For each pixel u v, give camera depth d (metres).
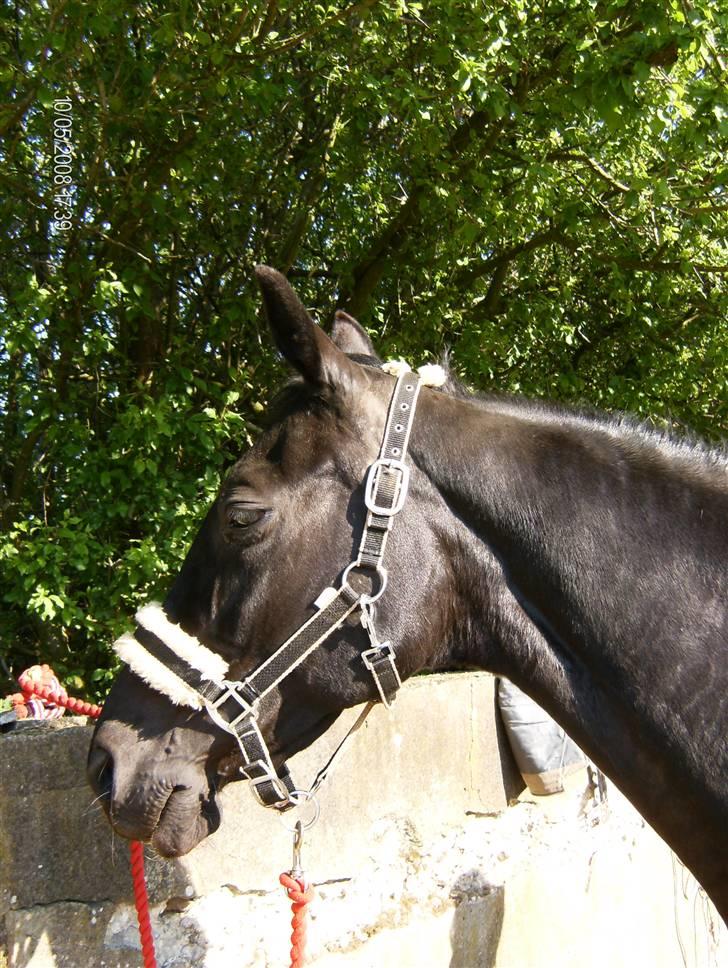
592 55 4.28
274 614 1.57
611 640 1.54
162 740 1.59
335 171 5.79
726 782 1.48
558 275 7.49
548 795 3.04
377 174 6.18
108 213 5.01
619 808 3.51
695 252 6.30
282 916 2.37
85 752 2.02
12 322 4.33
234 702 1.57
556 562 1.58
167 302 5.59
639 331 7.27
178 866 2.16
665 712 1.51
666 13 3.89
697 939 3.79
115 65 4.69
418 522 1.59
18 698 2.38
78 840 2.00
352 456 1.59
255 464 1.62
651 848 3.68
